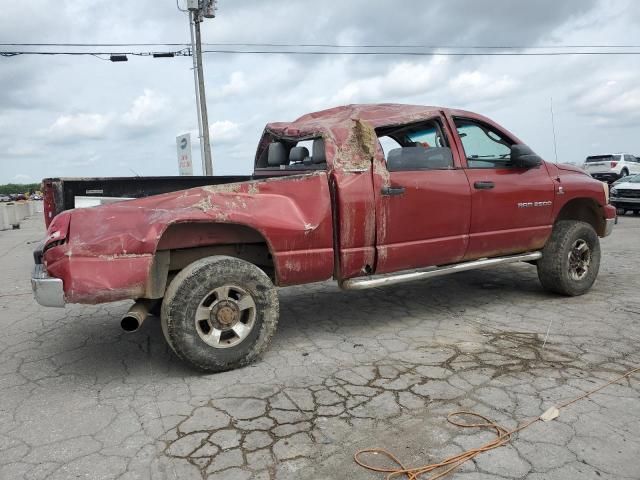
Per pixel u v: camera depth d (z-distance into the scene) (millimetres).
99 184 5062
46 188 4996
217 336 3459
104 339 4391
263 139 5531
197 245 3588
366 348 4008
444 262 4555
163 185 5352
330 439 2639
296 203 3752
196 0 17906
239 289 3508
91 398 3193
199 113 19094
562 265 5223
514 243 4961
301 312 5133
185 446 2596
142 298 3609
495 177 4742
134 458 2500
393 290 5977
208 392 3234
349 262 3959
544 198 5082
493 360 3674
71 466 2443
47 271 3188
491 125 4957
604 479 2252
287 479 2303
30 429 2814
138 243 3234
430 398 3082
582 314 4785
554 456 2434
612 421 2752
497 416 2840
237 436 2684
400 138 4375
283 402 3068
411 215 4195
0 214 17219
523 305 5176
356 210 3918
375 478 2305
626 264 7277
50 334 4590
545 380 3301
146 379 3479
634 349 3842
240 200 3549
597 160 26594
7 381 3512
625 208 16109
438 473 2326
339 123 4148
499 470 2334
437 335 4289
